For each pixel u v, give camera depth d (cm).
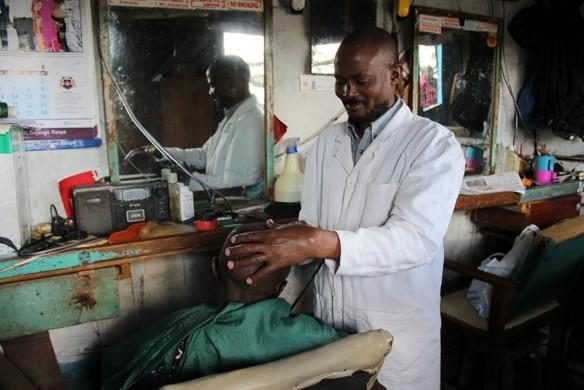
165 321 99
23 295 122
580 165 258
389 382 121
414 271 116
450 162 105
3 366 100
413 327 119
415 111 196
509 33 225
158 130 151
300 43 173
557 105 217
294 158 164
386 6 186
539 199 212
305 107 179
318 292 130
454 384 198
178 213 149
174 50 149
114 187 137
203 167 161
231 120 162
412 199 102
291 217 156
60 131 139
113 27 140
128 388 89
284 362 77
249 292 93
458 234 234
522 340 176
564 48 215
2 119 126
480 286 179
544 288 170
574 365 211
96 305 130
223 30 155
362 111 115
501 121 234
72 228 136
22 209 126
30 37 132
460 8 207
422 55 195
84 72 139
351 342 83
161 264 160
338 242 93
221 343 86
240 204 168
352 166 122
